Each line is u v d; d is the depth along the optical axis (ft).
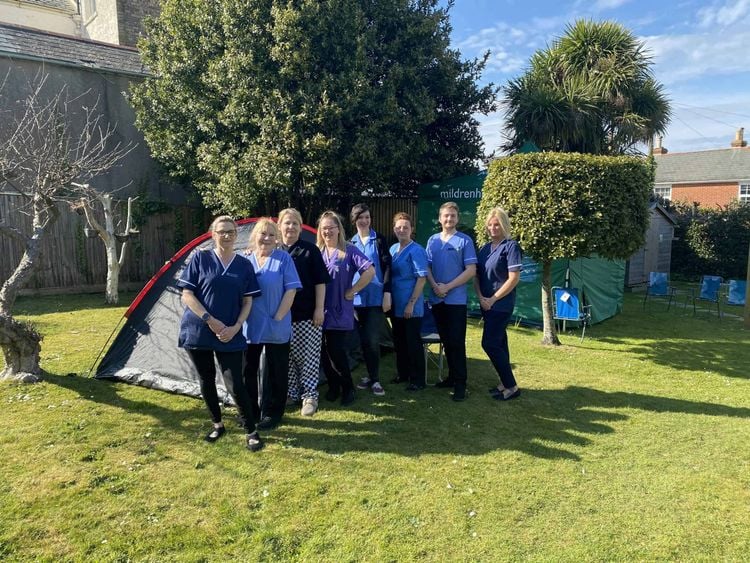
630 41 41.11
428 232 35.29
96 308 30.99
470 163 38.60
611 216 22.56
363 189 35.22
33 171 20.22
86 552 8.89
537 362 22.04
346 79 28.60
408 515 10.23
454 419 15.23
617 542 9.54
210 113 31.89
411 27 31.48
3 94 35.91
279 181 28.78
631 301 42.78
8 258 33.99
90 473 11.41
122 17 53.78
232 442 13.21
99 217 37.50
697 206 62.64
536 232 22.88
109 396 16.03
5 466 11.56
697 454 13.21
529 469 12.24
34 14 63.05
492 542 9.45
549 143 39.93
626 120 39.99
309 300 14.94
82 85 39.24
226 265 12.65
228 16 29.55
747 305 31.17
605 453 13.17
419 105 31.07
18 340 16.70
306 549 9.15
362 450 13.02
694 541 9.59
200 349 12.47
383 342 22.71
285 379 14.12
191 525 9.74
